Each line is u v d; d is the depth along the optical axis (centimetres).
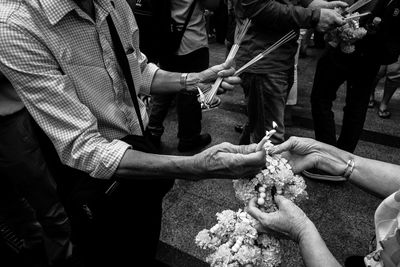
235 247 94
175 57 247
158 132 284
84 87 99
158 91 140
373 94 353
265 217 93
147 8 225
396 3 184
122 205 112
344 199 231
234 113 351
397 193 74
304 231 88
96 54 101
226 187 241
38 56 88
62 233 175
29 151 151
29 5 86
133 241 123
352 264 167
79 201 105
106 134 113
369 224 210
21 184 160
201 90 135
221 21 427
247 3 171
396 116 345
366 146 292
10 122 143
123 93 117
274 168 98
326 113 233
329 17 172
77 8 91
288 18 171
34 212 179
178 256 188
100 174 97
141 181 114
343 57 209
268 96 198
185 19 234
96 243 118
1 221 183
